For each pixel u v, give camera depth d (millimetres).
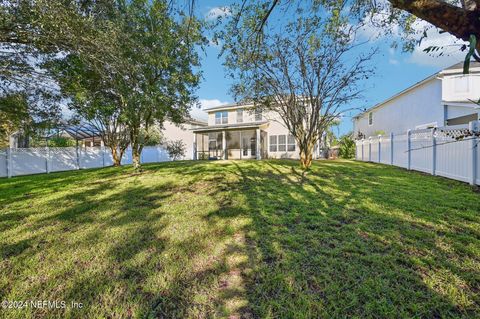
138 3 5629
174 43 6344
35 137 10703
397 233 2998
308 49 7273
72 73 6152
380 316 1707
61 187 6555
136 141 9227
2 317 1762
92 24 4715
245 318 1740
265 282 2129
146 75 6434
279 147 18609
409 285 2027
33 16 4250
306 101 8234
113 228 3412
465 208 3834
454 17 1182
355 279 2127
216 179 7059
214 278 2205
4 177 10180
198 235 3131
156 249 2771
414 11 1312
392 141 9422
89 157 14562
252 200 4688
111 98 7281
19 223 3670
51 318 1756
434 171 6734
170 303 1905
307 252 2607
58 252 2725
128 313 1806
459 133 5656
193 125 24203
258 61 7230
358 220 3467
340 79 7797
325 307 1811
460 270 2209
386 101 15586
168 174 8211
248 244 2848
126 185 6527
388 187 5422
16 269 2391
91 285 2131
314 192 5148
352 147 17578
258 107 9156
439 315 1711
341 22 4039
